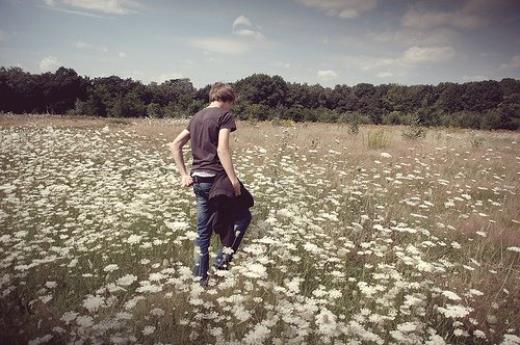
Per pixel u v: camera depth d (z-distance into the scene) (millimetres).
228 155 3348
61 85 80000
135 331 2682
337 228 4984
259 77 96688
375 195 7000
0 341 2531
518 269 4355
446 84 99812
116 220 4766
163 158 9625
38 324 2643
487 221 5695
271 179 7352
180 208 5289
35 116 24719
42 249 3871
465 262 4477
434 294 3451
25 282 3199
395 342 2904
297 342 2635
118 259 3885
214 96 3549
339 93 109500
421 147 13273
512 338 2926
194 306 3035
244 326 2857
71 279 3414
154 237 4262
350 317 3191
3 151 9344
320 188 7031
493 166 10570
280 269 3658
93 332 2539
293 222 4840
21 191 6168
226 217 3621
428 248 4680
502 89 90750
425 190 7605
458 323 3027
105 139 12227
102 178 7031
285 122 24703
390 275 3766
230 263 3635
